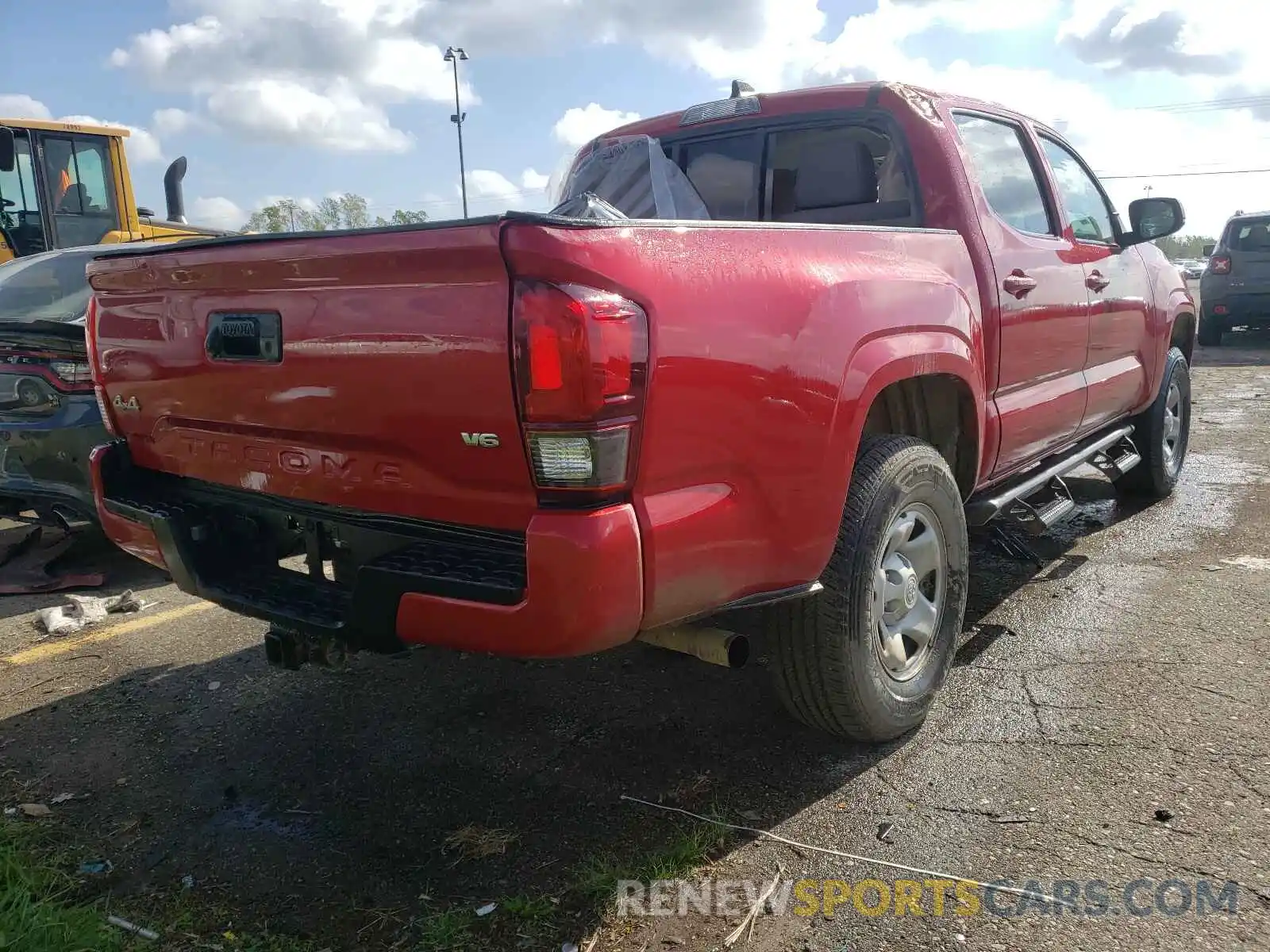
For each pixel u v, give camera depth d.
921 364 3.04
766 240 2.59
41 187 8.91
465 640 2.29
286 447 2.69
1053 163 4.72
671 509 2.28
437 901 2.47
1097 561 4.86
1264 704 3.25
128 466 3.28
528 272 2.07
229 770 3.17
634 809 2.85
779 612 2.89
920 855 2.56
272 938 2.34
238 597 2.81
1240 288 13.88
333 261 2.35
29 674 3.97
